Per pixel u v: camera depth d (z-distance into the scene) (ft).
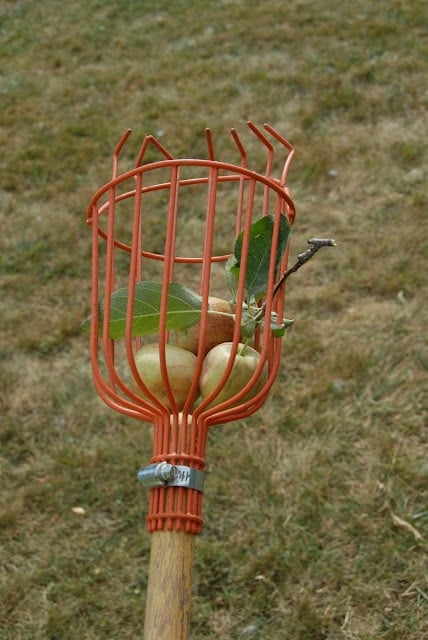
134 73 21.50
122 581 9.23
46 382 12.10
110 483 10.36
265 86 19.85
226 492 9.91
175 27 23.79
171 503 3.48
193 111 19.34
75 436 11.15
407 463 9.92
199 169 17.12
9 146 18.80
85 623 8.82
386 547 9.02
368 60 20.26
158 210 16.01
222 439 10.56
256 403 3.76
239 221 4.50
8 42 24.43
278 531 9.37
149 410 3.71
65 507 10.16
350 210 15.12
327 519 9.42
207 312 3.75
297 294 13.11
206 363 3.81
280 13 23.34
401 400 10.86
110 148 18.38
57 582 9.27
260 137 4.46
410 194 15.25
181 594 3.37
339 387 11.11
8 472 10.71
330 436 10.46
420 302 12.59
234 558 9.18
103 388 3.80
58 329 13.11
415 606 8.46
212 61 21.54
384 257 13.70
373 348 11.75
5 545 9.73
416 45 20.52
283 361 11.67
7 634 8.74
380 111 18.15
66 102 20.58
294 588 8.80
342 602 8.60
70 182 17.31
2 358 12.67
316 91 19.33
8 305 13.87
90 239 15.42
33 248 15.15
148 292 3.79
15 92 21.30
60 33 24.50
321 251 14.02
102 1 26.23
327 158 16.66
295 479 9.93
